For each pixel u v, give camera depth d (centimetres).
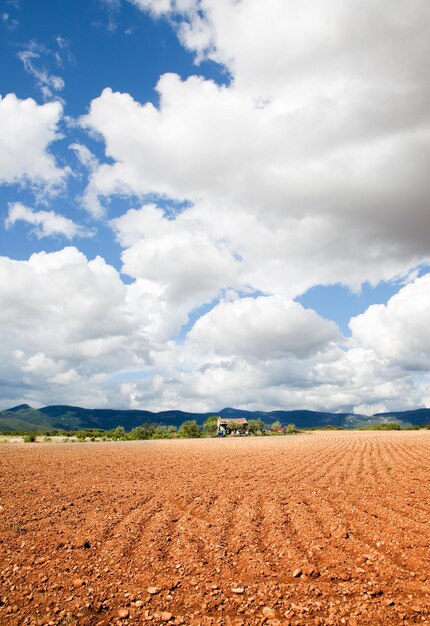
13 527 1180
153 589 796
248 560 941
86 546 1038
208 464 2827
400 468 2423
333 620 689
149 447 5078
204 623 688
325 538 1083
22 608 736
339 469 2441
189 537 1110
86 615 716
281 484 1914
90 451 4231
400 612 704
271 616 706
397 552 972
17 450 4378
